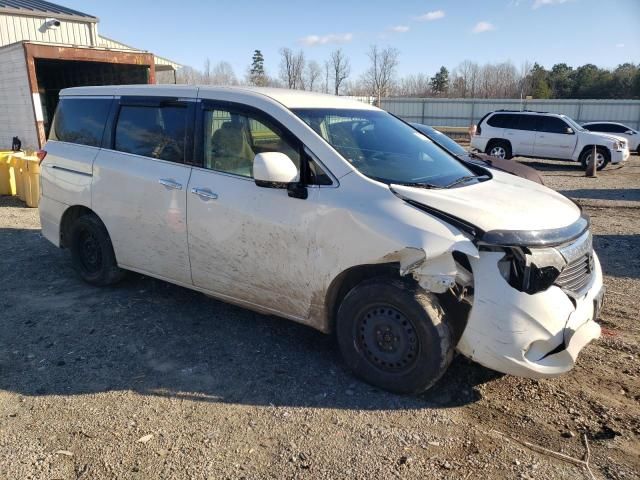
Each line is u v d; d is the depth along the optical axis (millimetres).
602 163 18172
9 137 13484
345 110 4258
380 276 3387
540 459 2814
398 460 2795
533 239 3094
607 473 2705
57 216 5273
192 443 2926
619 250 7043
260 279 3848
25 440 2936
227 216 3887
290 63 54531
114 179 4633
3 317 4562
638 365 3834
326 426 3088
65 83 18125
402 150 4062
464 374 3658
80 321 4488
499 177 4227
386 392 3438
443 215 3160
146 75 14977
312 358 3900
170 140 4328
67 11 19891
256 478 2660
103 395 3400
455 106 39250
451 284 3055
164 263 4449
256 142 3854
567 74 66062
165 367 3756
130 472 2693
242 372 3695
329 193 3475
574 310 3184
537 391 3473
